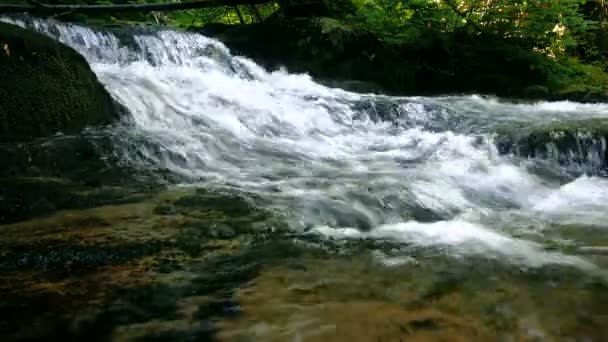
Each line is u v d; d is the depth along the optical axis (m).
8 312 1.74
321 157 5.26
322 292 1.93
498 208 3.85
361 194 3.62
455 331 1.63
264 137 5.85
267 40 9.95
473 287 2.03
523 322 1.73
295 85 8.60
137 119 5.22
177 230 2.68
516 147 5.79
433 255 2.45
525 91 10.27
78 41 7.12
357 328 1.63
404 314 1.75
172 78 6.75
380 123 7.31
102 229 2.67
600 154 5.82
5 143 3.95
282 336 1.58
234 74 8.33
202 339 1.57
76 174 3.71
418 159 5.38
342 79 9.81
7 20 6.74
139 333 1.61
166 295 1.90
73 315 1.73
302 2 11.04
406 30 11.23
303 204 3.28
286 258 2.34
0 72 4.21
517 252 2.56
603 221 3.46
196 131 5.23
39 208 3.02
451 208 3.67
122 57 7.46
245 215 3.00
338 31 9.84
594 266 2.36
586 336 1.65
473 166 5.06
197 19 13.82
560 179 5.14
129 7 7.64
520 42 11.63
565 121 6.69
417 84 10.62
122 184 3.64
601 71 12.63
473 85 10.64
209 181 3.91
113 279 2.04
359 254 2.44
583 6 14.95
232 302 1.83
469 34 11.68
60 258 2.26
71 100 4.63
